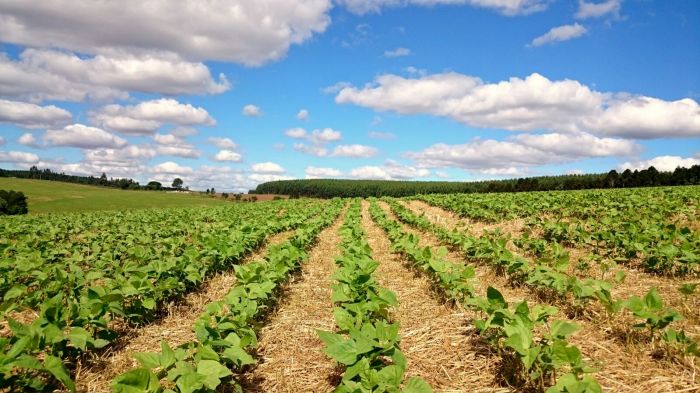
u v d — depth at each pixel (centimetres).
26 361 366
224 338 472
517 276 808
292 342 580
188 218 2358
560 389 344
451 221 1948
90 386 462
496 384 450
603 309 618
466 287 661
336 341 395
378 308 537
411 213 2047
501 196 2862
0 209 4372
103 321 517
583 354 500
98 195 7562
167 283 675
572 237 1180
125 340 585
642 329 542
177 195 8725
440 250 824
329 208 2738
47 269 784
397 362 383
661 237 925
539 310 480
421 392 344
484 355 512
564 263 691
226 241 1023
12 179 9556
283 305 740
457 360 506
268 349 559
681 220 1409
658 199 1972
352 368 366
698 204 1689
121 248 1116
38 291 634
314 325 644
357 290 630
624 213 1484
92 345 480
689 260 760
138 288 623
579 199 2139
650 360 476
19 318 680
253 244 1192
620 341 526
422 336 581
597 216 1597
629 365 469
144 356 365
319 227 1706
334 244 1436
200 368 362
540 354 403
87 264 1032
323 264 1084
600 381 440
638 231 1059
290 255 884
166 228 1700
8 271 817
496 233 1236
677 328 557
